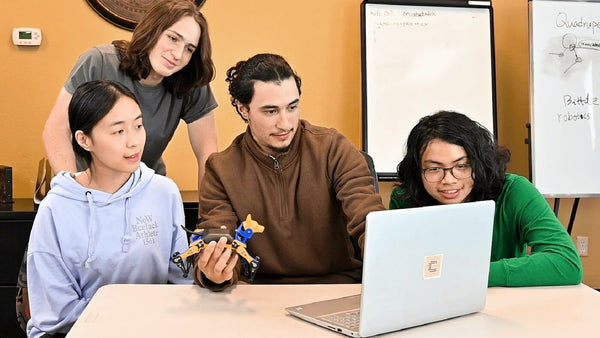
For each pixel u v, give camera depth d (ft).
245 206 6.09
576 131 11.15
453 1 11.35
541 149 11.08
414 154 6.08
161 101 8.44
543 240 5.81
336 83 11.60
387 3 11.21
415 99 11.27
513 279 5.51
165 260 6.24
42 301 5.78
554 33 11.12
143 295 5.24
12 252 9.13
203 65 8.25
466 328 4.57
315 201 6.07
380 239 4.23
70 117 5.79
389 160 11.20
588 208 12.34
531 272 5.52
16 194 10.89
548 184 11.10
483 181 5.96
